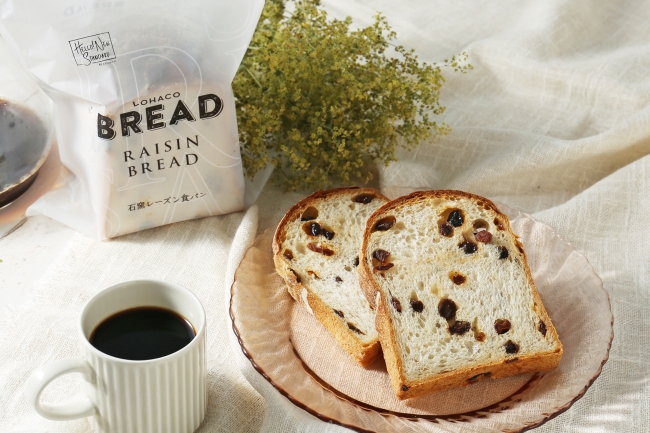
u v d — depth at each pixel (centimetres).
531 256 85
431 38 111
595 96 104
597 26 112
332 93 89
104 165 84
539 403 74
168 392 70
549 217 90
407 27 112
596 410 76
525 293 79
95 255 87
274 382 74
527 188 96
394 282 79
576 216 90
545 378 76
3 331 80
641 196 91
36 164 89
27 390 67
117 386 68
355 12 113
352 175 95
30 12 78
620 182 92
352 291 81
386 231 82
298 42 89
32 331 80
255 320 79
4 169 87
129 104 82
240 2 80
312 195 86
